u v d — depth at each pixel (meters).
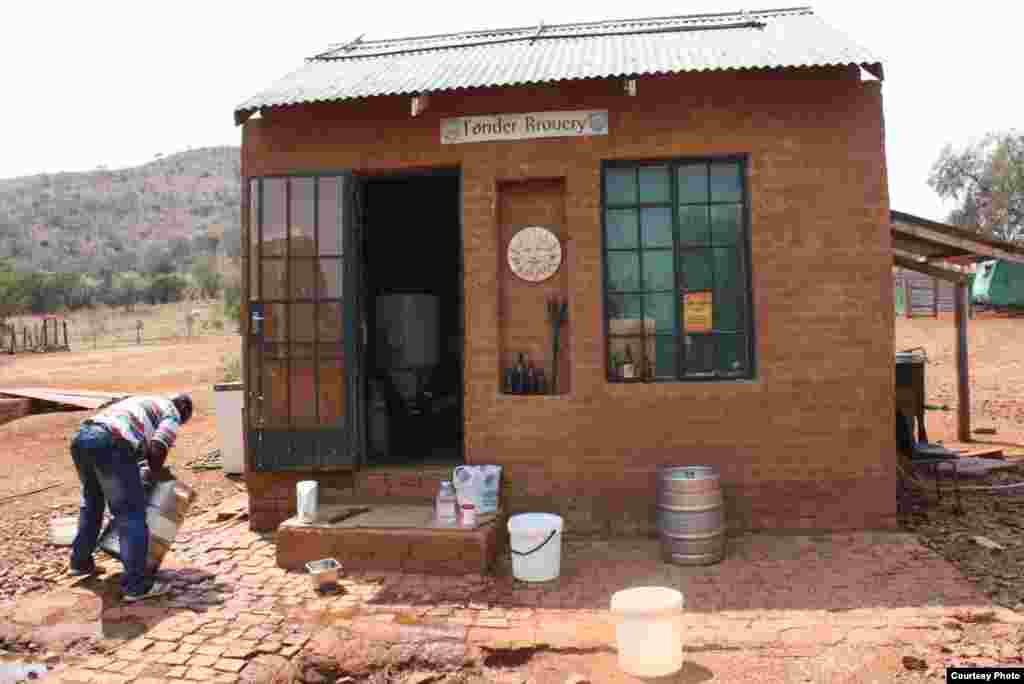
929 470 8.63
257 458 7.21
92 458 5.61
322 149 7.26
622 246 7.10
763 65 6.26
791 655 4.47
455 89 6.55
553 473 6.93
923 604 5.09
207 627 5.05
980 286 29.91
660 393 6.85
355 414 7.21
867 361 6.77
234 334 40.44
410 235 10.63
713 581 5.70
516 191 7.23
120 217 114.75
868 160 6.79
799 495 6.78
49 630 5.12
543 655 4.61
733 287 7.03
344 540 6.20
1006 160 38.00
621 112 6.96
